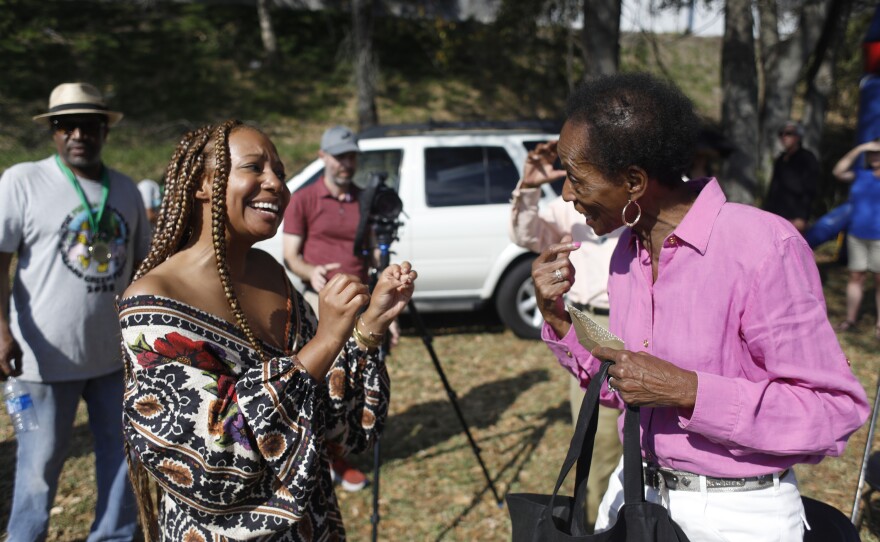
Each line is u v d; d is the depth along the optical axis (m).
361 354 1.77
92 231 2.93
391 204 3.32
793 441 1.41
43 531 2.88
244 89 14.77
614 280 1.79
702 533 1.57
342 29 17.47
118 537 3.01
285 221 4.12
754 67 7.93
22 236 2.82
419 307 6.16
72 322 2.86
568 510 1.67
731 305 1.48
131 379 1.46
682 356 1.53
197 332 1.46
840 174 6.30
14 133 11.97
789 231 1.45
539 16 12.37
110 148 11.97
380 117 14.66
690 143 1.50
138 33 16.12
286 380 1.43
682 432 1.57
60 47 14.98
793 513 1.56
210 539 1.49
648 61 13.99
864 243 6.14
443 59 16.02
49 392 2.88
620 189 1.51
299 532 1.61
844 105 13.45
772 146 9.82
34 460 2.86
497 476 4.00
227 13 17.47
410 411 4.96
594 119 1.48
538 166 2.83
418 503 3.76
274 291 1.73
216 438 1.38
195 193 1.56
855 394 1.42
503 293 6.24
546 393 5.16
